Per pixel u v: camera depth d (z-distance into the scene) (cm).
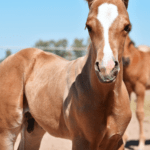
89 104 209
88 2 220
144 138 445
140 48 529
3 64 310
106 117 212
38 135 315
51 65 282
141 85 479
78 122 216
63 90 242
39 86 274
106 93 204
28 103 286
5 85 294
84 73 220
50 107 255
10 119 287
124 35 187
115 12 182
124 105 217
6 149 290
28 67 294
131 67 474
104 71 170
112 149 229
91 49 214
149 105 817
